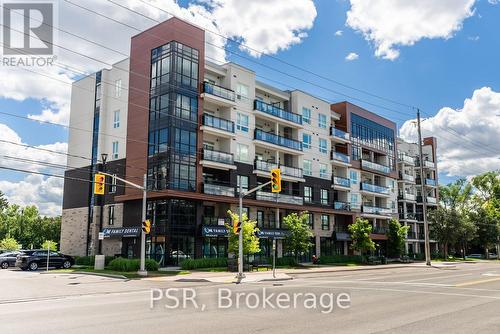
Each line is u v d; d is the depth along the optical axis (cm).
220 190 4225
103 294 1969
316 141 5588
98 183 2712
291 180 5069
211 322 1135
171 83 4044
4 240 7625
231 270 3522
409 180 7606
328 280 2700
